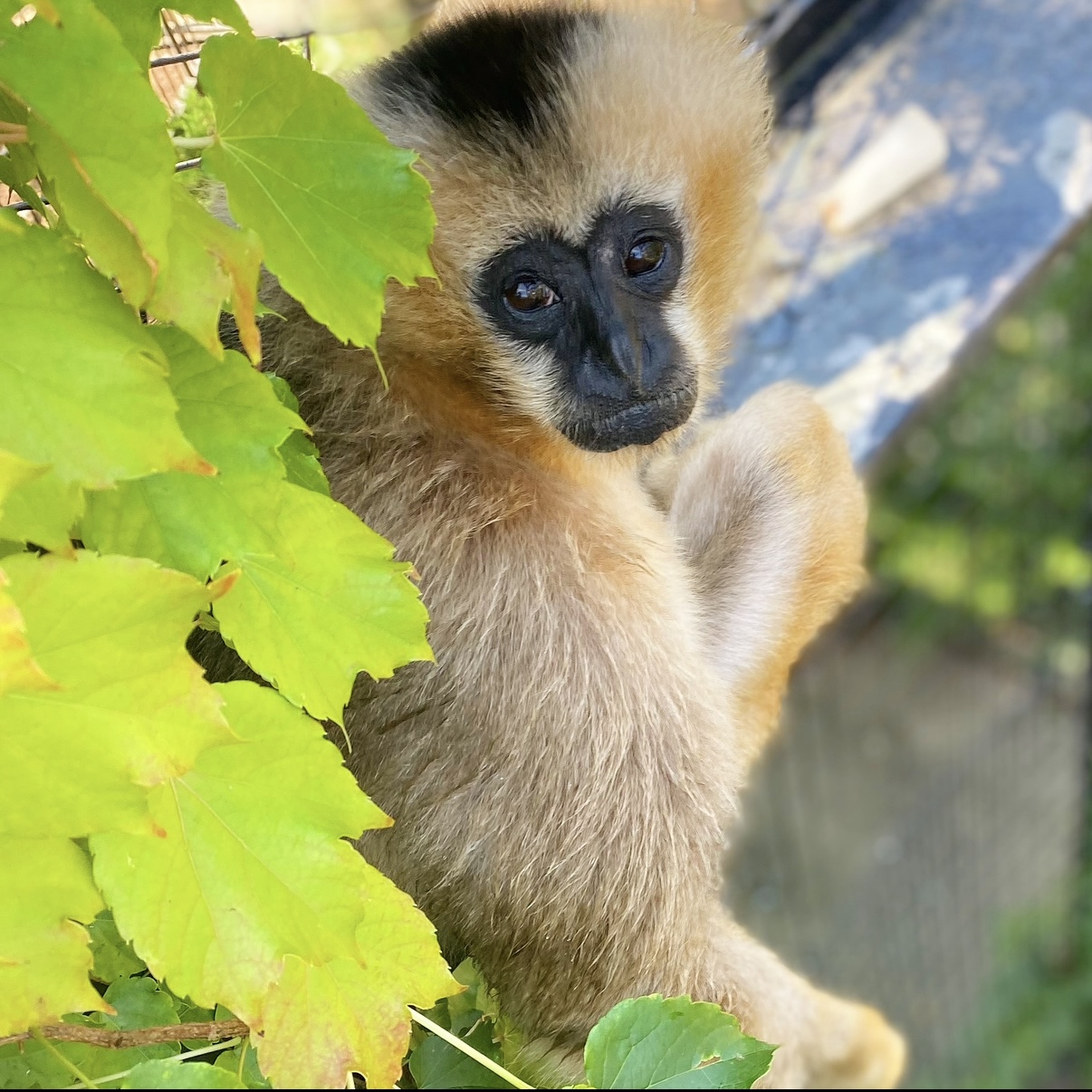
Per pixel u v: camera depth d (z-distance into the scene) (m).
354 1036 0.41
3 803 0.37
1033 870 1.39
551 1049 0.57
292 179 0.39
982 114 0.77
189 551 0.40
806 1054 0.65
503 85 0.56
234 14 0.39
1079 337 1.39
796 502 0.66
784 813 1.32
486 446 0.58
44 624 0.35
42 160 0.37
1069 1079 1.30
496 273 0.57
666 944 0.56
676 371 0.59
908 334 0.72
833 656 1.42
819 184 0.76
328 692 0.41
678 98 0.58
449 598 0.55
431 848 0.55
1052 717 1.48
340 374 0.55
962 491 1.44
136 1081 0.36
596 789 0.55
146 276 0.36
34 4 0.33
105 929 0.45
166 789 0.40
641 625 0.56
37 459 0.35
